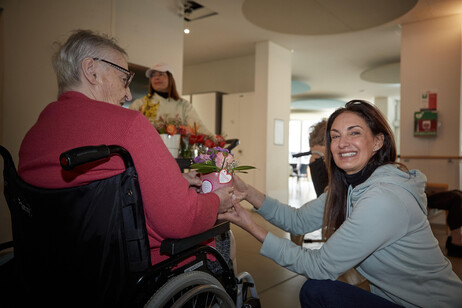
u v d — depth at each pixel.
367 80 8.79
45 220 0.83
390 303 1.02
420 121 5.09
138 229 0.79
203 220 0.90
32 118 3.16
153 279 0.85
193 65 8.36
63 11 3.37
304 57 7.32
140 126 0.81
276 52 6.47
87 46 0.97
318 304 1.06
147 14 4.30
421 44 5.17
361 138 1.11
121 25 4.00
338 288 1.05
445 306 0.98
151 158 0.80
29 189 0.83
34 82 3.17
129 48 4.09
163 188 0.81
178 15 4.72
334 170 1.29
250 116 6.70
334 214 1.29
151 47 4.35
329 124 1.28
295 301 2.09
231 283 1.09
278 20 5.40
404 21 5.22
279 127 6.49
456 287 1.01
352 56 7.17
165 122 1.69
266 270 2.67
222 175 1.14
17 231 0.91
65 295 0.83
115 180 0.77
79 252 0.79
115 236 0.77
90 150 0.65
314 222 1.43
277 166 6.44
